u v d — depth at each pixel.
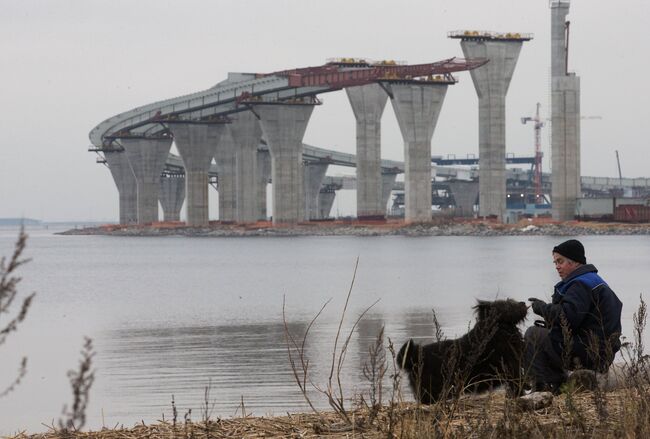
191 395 65.25
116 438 27.09
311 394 62.22
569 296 30.81
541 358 30.91
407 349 28.20
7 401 67.62
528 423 24.59
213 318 147.88
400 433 23.84
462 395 27.59
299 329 123.12
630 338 83.31
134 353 97.56
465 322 130.88
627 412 24.41
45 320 150.38
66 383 77.44
